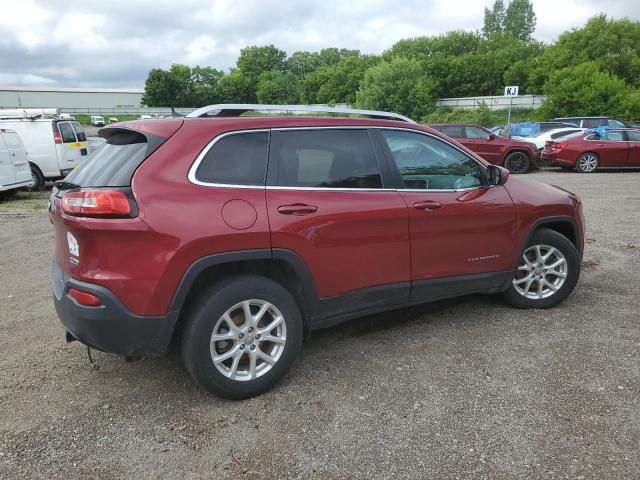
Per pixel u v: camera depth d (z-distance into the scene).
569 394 3.12
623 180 14.23
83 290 2.80
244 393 3.11
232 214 2.97
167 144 2.97
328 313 3.42
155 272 2.79
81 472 2.54
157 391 3.27
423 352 3.73
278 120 3.31
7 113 13.54
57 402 3.16
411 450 2.64
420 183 3.79
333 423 2.89
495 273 4.14
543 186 4.61
